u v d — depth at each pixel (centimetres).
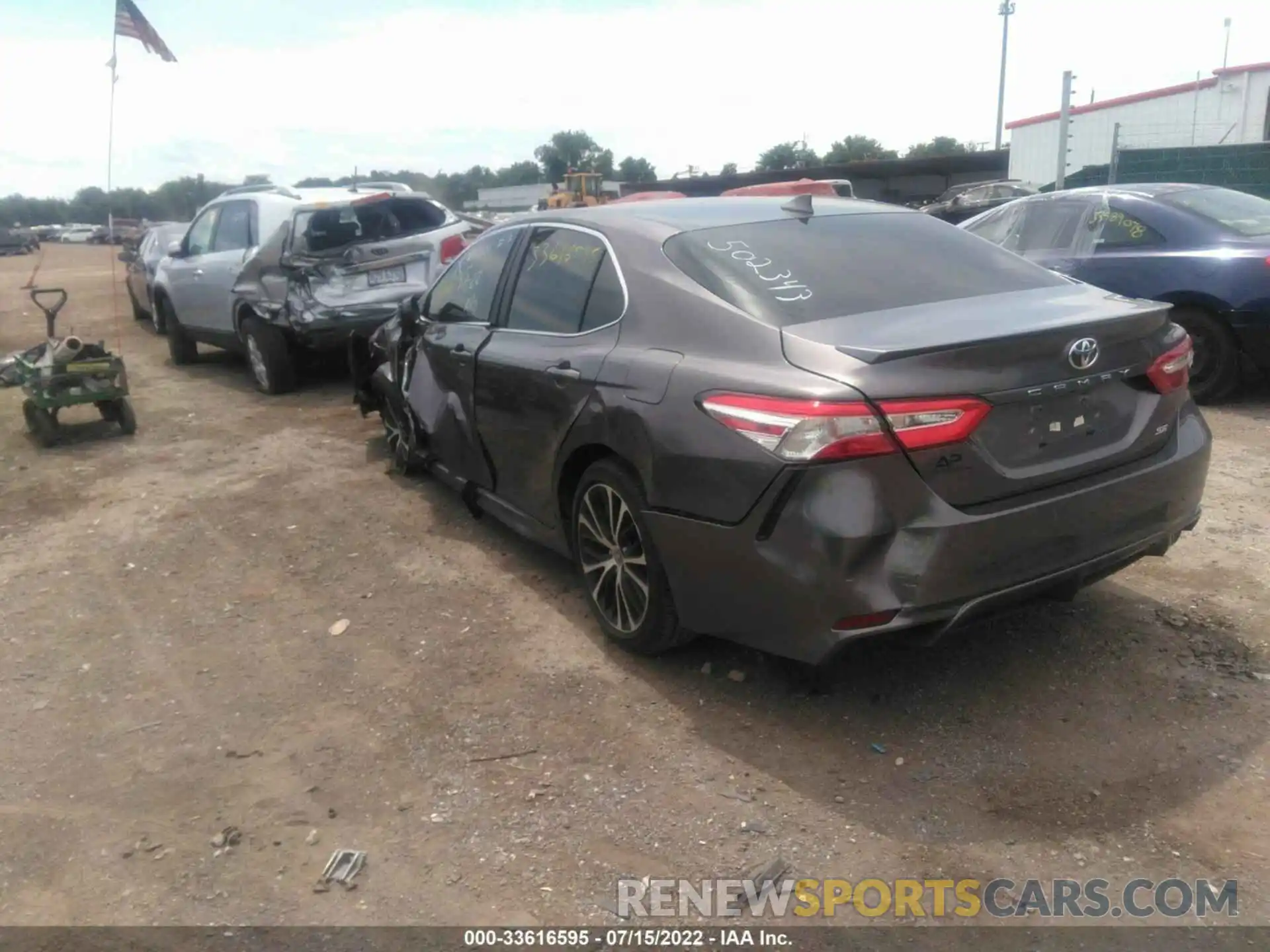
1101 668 391
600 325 417
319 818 328
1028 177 3244
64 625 480
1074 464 343
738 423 334
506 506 500
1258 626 417
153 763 363
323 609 482
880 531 313
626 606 407
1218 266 744
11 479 720
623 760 350
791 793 328
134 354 1298
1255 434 694
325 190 1029
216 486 680
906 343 321
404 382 607
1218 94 2803
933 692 381
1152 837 302
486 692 398
